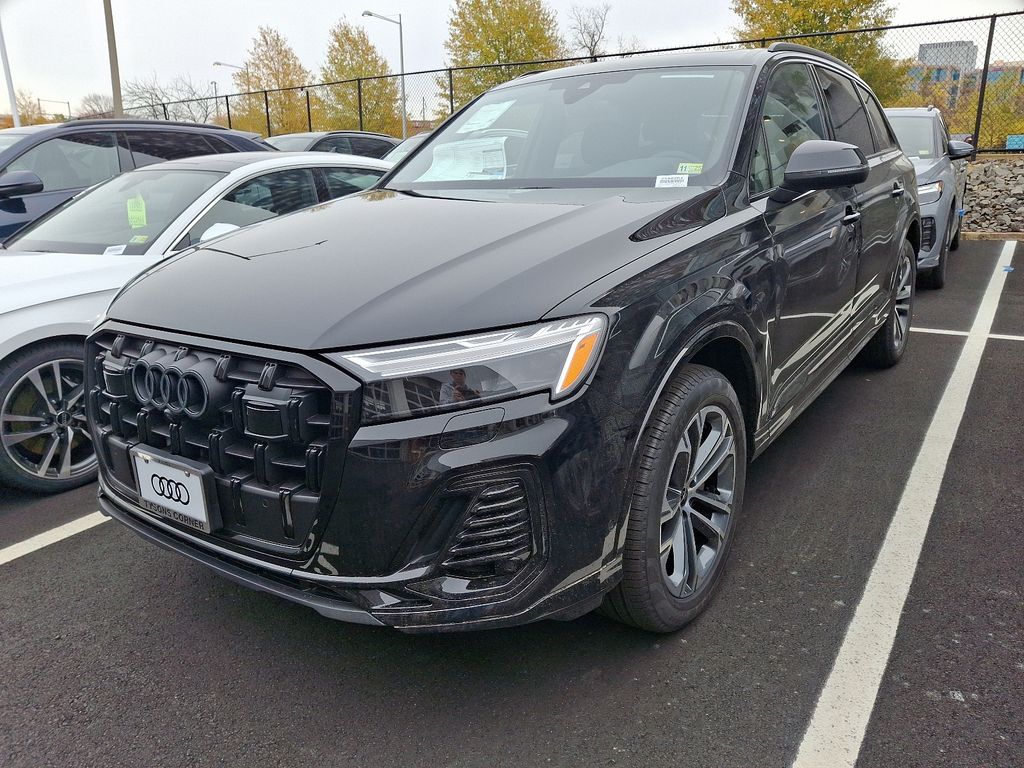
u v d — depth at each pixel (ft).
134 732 6.84
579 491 6.21
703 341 7.34
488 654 7.73
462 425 5.90
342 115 71.36
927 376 15.79
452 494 5.93
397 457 5.86
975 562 8.96
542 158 10.26
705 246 7.75
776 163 9.91
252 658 7.85
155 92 103.14
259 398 6.23
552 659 7.60
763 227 8.75
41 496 12.06
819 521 10.05
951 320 20.48
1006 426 13.00
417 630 6.04
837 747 6.32
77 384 12.17
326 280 6.88
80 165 20.57
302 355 6.09
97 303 12.00
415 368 5.91
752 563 9.12
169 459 6.86
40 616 8.68
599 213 7.95
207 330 6.67
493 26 93.61
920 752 6.23
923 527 9.80
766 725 6.61
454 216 8.34
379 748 6.56
